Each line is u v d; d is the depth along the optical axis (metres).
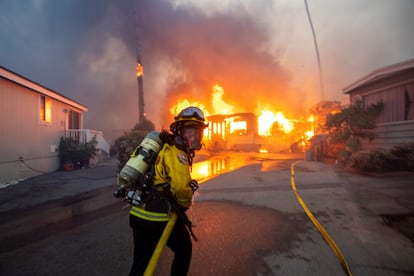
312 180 6.12
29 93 9.05
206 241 2.87
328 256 2.44
